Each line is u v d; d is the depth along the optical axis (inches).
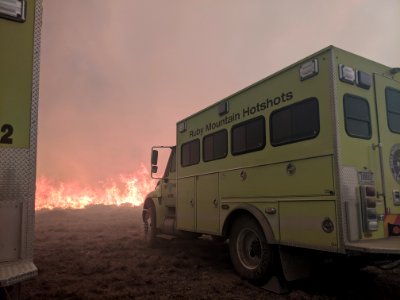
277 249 188.9
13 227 113.4
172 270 233.5
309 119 171.0
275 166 189.3
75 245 337.1
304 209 168.7
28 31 122.4
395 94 191.0
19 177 115.5
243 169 215.2
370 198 157.5
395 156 182.4
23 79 119.5
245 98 219.6
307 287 193.8
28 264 110.3
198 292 188.5
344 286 195.2
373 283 199.6
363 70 175.8
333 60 163.0
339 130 158.1
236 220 220.1
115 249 314.5
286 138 183.5
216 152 245.6
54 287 199.5
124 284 203.9
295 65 181.6
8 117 115.9
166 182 317.4
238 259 214.1
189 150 283.0
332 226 153.6
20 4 121.5
